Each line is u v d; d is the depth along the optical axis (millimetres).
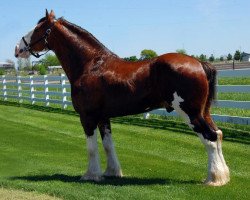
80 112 7367
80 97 7293
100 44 7469
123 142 11453
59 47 7684
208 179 6707
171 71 6496
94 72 7203
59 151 10703
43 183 7367
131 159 9344
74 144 11672
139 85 6809
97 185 7031
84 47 7430
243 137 10852
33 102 23375
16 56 8141
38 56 8086
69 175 8055
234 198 6121
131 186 6930
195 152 9797
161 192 6520
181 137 11539
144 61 6965
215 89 6699
